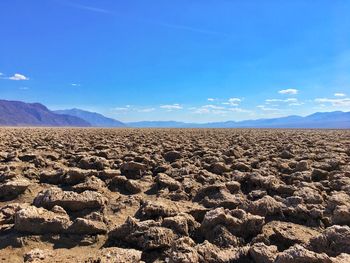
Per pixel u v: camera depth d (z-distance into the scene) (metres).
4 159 16.98
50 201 9.38
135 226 7.81
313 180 14.22
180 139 34.41
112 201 10.40
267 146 26.66
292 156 19.88
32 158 17.17
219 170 15.15
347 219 8.77
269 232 8.30
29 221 7.95
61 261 6.67
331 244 6.84
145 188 12.52
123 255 6.61
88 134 44.88
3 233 8.03
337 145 27.64
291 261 5.86
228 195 10.70
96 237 7.89
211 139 35.25
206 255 6.72
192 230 8.11
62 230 7.96
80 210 9.45
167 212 8.99
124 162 16.06
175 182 12.38
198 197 11.30
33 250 7.06
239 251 6.91
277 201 9.86
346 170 15.23
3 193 11.21
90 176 12.58
